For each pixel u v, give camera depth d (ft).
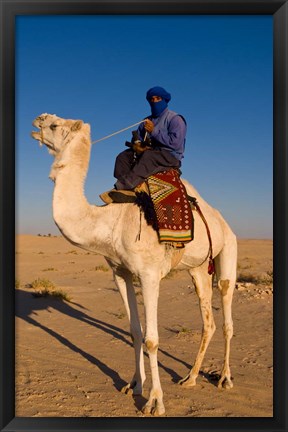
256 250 171.53
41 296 47.47
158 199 18.43
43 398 19.66
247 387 22.00
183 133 20.31
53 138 19.34
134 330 20.52
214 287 51.75
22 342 29.12
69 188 18.48
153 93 20.54
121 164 20.18
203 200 22.61
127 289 20.52
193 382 22.08
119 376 23.08
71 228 18.44
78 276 74.64
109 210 18.95
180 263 21.66
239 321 36.96
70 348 28.27
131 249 18.21
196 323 36.45
